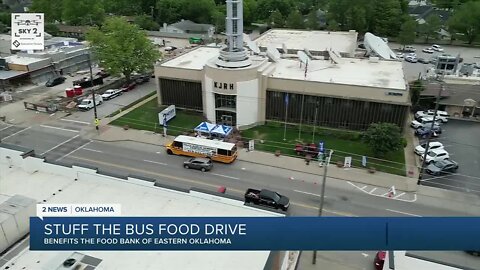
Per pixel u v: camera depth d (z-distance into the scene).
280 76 51.84
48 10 117.81
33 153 30.48
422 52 95.25
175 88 56.78
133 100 62.22
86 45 79.19
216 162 43.16
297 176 40.41
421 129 49.94
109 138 48.97
